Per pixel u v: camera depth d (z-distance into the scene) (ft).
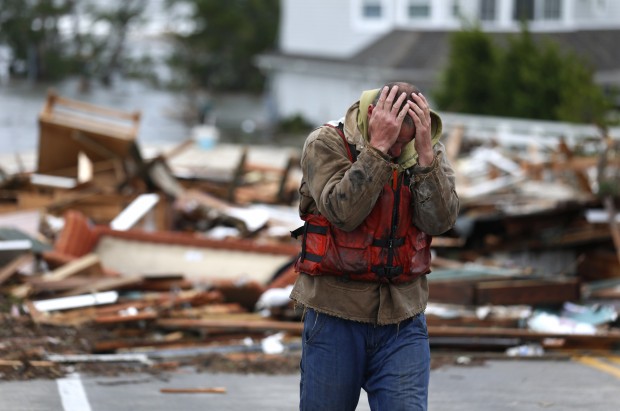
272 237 126.21
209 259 102.01
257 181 167.43
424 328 33.91
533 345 74.08
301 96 366.84
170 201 131.95
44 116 134.72
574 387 58.13
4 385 53.01
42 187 133.39
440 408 51.01
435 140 33.24
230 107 466.29
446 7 326.85
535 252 121.08
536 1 310.65
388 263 32.76
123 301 78.02
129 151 131.13
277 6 549.95
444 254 122.72
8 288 77.10
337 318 33.17
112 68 540.93
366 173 31.40
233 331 73.46
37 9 523.70
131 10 553.23
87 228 100.78
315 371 33.37
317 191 32.40
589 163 132.67
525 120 228.63
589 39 313.32
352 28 351.05
